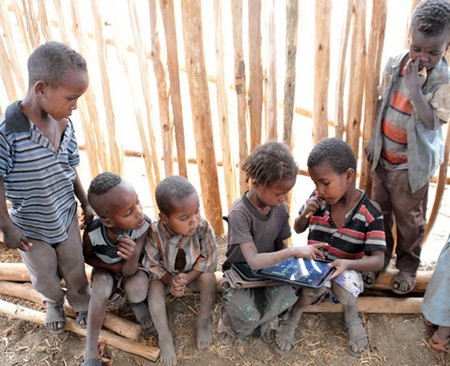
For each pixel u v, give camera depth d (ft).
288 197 9.98
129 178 12.97
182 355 7.91
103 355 7.16
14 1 9.18
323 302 8.54
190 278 7.82
